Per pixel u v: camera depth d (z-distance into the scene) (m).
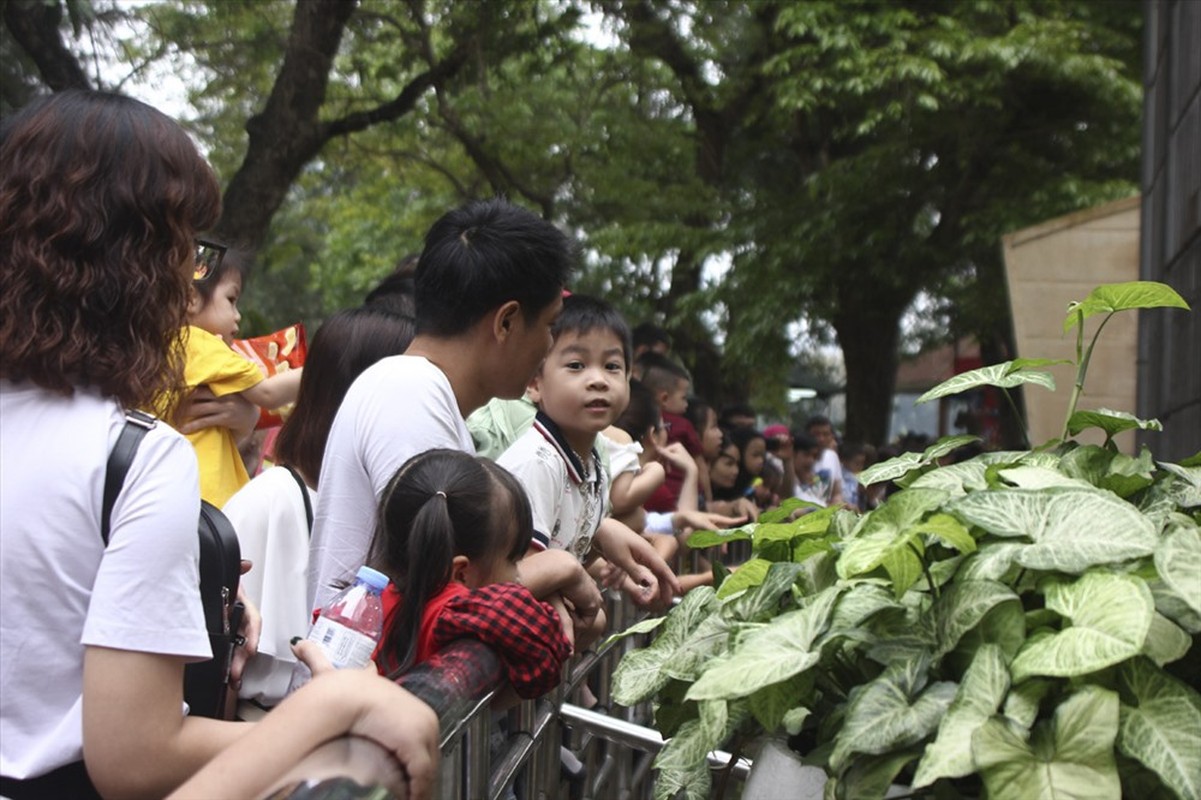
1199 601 1.41
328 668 1.81
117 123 1.54
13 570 1.42
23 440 1.46
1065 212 13.35
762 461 7.90
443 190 18.69
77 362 1.47
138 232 1.52
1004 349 19.53
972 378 2.06
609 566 3.16
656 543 3.90
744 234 14.67
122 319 1.51
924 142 13.98
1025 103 14.08
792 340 15.73
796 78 13.23
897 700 1.49
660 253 15.12
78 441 1.46
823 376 30.62
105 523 1.45
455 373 2.34
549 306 2.36
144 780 1.41
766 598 1.76
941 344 23.67
